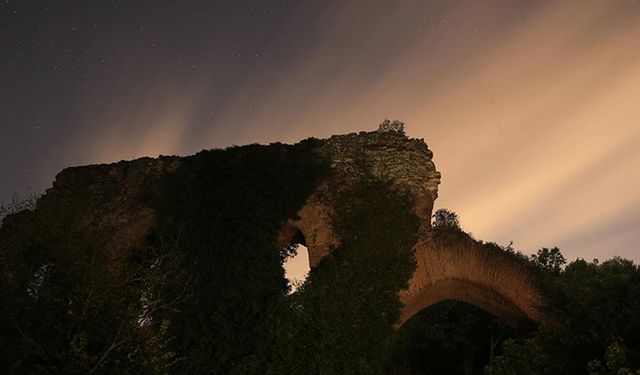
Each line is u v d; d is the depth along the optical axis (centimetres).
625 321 2022
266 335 2067
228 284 2161
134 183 2423
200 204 2309
